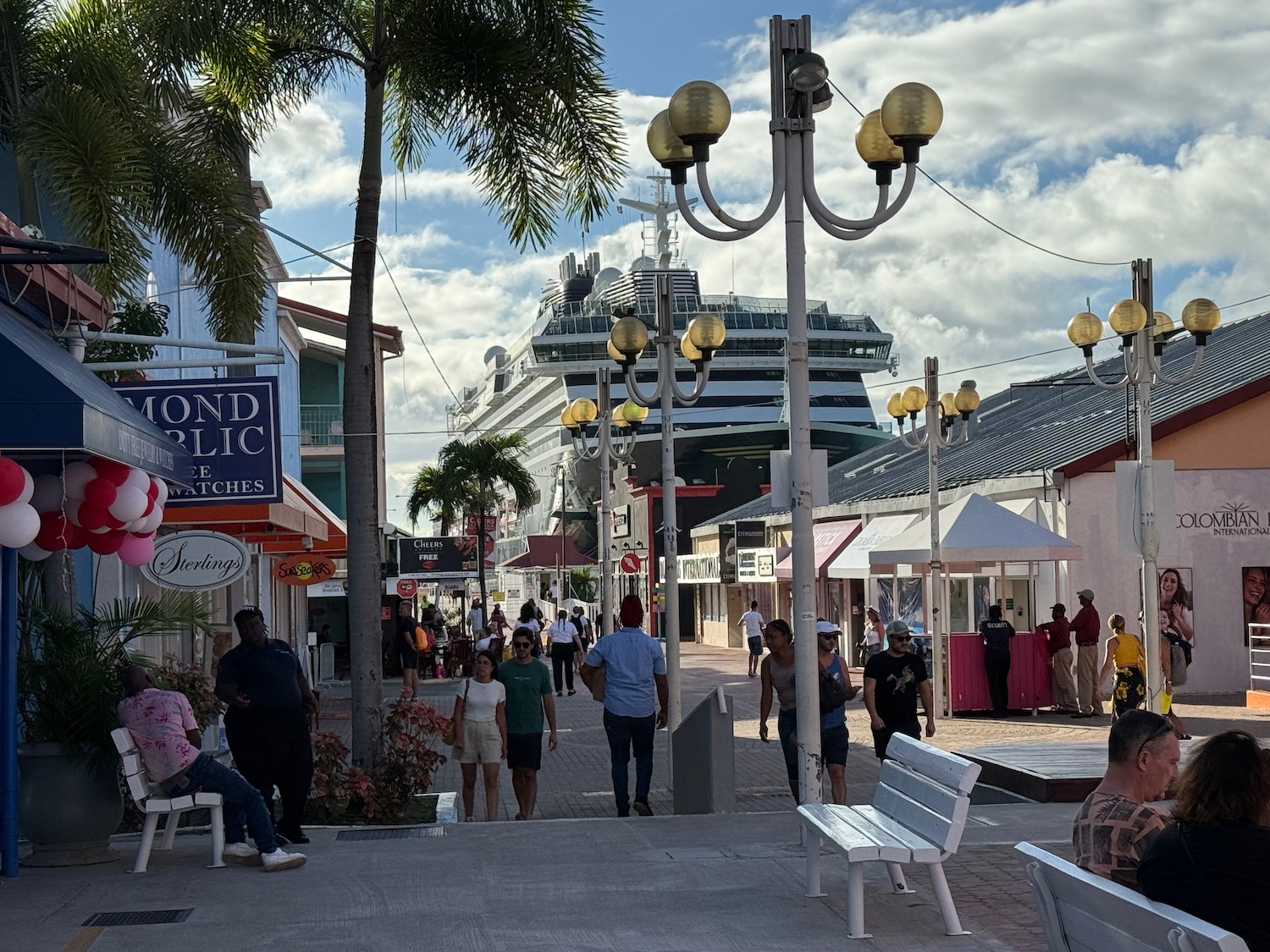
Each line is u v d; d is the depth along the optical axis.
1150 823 5.17
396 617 45.59
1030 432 38.19
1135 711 5.39
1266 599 30.39
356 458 15.28
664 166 10.64
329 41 16.53
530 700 13.87
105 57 14.95
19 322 10.41
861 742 21.94
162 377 21.42
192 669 14.52
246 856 10.03
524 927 7.95
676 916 8.14
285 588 37.59
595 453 26.72
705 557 64.12
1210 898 4.40
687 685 37.78
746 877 9.29
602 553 27.83
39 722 10.12
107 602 15.26
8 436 8.49
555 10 15.88
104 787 10.16
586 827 11.77
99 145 13.50
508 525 110.12
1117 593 29.95
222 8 15.59
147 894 8.96
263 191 22.91
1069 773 14.03
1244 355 34.12
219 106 16.62
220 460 13.92
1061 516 30.17
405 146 17.70
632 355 17.53
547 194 16.22
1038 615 31.02
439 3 15.84
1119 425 31.94
